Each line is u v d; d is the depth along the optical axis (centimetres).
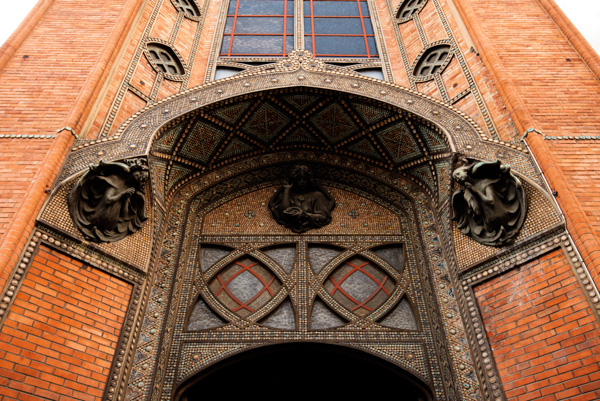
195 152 836
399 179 867
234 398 702
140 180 678
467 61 898
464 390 612
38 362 514
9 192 597
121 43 860
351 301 743
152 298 694
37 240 566
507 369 571
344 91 827
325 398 707
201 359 667
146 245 705
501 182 654
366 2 1268
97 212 632
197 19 1154
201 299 743
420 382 651
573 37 848
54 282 564
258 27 1184
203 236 814
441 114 782
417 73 1016
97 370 564
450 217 729
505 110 764
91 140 690
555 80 781
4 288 513
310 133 889
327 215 843
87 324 577
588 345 515
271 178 897
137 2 947
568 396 508
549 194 612
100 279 618
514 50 838
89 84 749
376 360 673
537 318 569
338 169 900
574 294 546
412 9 1145
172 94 885
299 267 777
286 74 852
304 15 1221
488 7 944
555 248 583
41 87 754
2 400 473
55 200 604
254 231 823
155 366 639
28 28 856
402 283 759
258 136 877
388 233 823
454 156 726
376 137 858
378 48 1125
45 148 657
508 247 633
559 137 685
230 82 841
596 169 643
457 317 673
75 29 874
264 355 684
